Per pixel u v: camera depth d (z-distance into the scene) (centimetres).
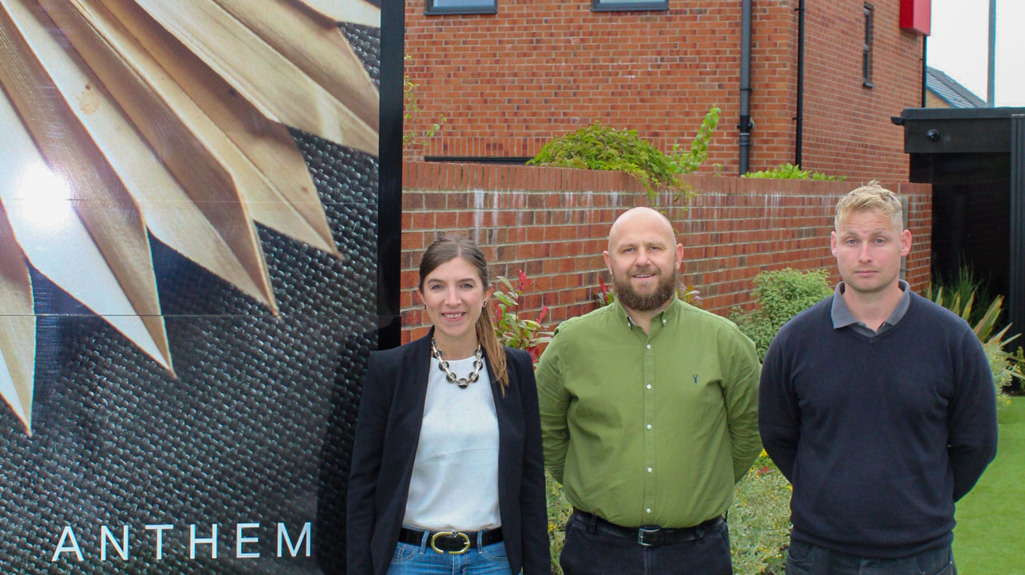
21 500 329
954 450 317
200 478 335
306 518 340
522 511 310
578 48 1135
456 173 486
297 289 339
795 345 321
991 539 565
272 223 337
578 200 589
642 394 329
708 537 332
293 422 339
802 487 320
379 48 339
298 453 340
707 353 333
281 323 338
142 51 329
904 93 1436
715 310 745
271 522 339
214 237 334
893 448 308
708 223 729
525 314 544
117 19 328
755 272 805
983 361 307
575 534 340
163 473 334
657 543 326
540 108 1148
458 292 298
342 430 341
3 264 327
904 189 1031
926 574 309
